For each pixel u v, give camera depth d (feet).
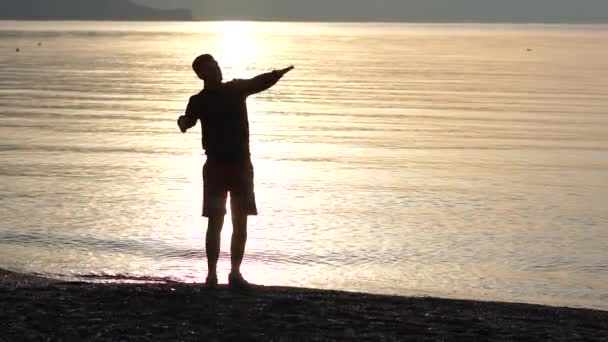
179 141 133.28
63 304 27.61
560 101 222.69
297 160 113.50
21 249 59.26
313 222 71.87
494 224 72.69
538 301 48.80
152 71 346.54
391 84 286.66
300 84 284.41
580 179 99.35
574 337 25.23
